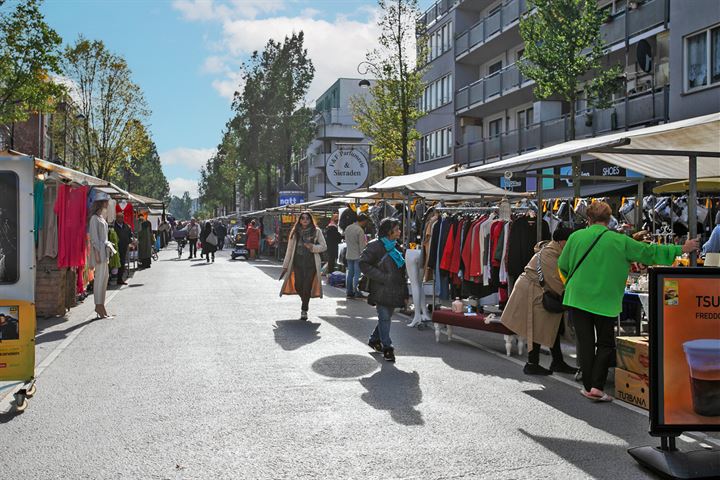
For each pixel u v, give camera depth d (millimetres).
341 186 24109
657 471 4543
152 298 15250
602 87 21641
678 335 4809
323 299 15391
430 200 16953
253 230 34531
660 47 22422
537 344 7672
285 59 61406
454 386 6992
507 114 35125
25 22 22266
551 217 10898
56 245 12070
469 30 35750
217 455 4852
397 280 8258
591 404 6344
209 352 8758
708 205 12258
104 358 8367
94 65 43188
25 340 6176
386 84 31266
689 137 9039
